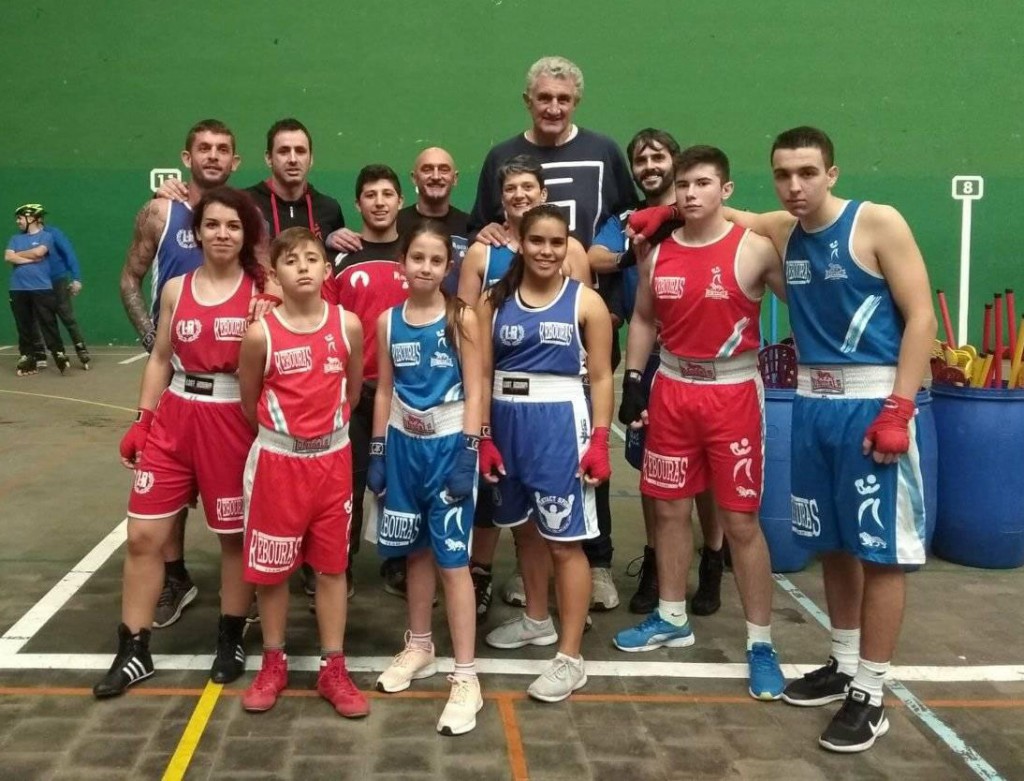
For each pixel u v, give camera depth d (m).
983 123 11.57
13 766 2.55
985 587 4.11
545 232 2.92
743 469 3.12
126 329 11.75
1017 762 2.68
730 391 3.12
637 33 11.38
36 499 5.27
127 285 3.58
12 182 11.41
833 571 2.99
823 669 3.05
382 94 11.35
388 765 2.60
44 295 9.47
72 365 10.20
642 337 3.40
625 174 4.08
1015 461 4.27
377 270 3.67
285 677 3.02
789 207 2.76
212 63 11.28
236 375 3.00
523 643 3.43
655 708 2.97
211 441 2.98
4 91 11.27
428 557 3.10
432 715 2.90
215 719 2.84
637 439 3.97
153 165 11.45
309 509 2.87
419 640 3.14
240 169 11.43
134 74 11.28
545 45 11.36
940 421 4.41
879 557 2.71
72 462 6.09
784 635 3.57
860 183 11.62
